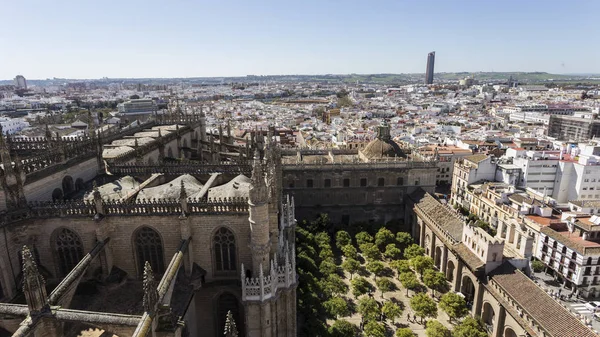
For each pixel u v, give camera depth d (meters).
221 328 50.53
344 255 105.75
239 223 45.88
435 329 66.94
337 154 147.12
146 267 32.38
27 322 31.48
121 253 46.50
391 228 122.19
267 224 43.00
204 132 125.81
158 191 50.97
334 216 128.12
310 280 76.81
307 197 126.50
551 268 95.38
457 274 86.00
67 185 54.22
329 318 74.19
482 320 76.69
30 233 44.19
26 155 62.94
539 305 62.41
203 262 47.47
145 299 32.59
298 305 68.31
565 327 56.72
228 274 48.25
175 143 99.06
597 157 141.12
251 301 42.69
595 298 87.06
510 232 108.00
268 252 43.56
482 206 130.38
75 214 44.47
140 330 30.61
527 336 62.44
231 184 53.47
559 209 114.00
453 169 164.38
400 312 72.75
